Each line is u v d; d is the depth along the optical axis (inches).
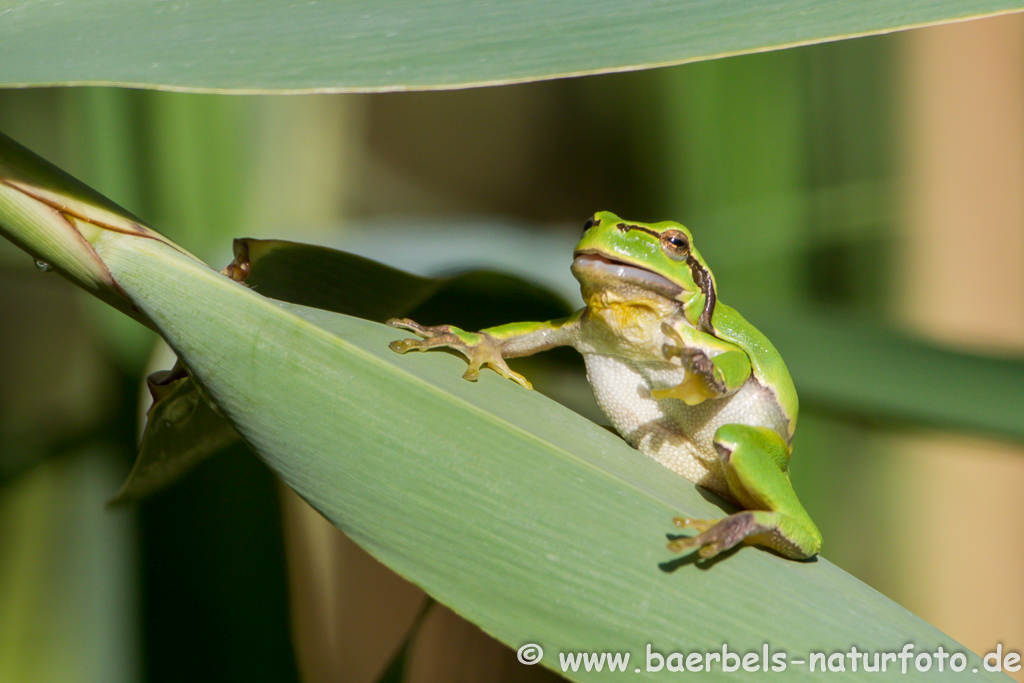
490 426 12.0
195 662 13.5
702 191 15.4
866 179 15.6
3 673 13.9
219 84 11.6
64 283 14.6
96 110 14.2
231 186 14.6
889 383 13.9
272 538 13.6
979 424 13.8
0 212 11.9
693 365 13.0
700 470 13.6
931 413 13.9
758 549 12.3
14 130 15.9
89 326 14.1
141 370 13.9
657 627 11.9
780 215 15.4
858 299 15.8
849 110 15.5
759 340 13.5
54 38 11.8
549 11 11.7
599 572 11.9
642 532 12.0
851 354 13.9
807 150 15.5
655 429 13.6
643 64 11.6
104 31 11.8
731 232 15.4
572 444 12.3
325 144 15.1
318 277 13.0
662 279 13.3
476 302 13.7
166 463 12.8
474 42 11.7
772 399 13.4
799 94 15.4
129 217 12.0
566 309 13.6
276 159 14.8
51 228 11.9
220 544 13.6
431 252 14.5
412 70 11.6
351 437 11.9
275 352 11.9
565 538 11.9
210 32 11.7
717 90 15.3
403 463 11.9
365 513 11.9
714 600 12.0
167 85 11.6
